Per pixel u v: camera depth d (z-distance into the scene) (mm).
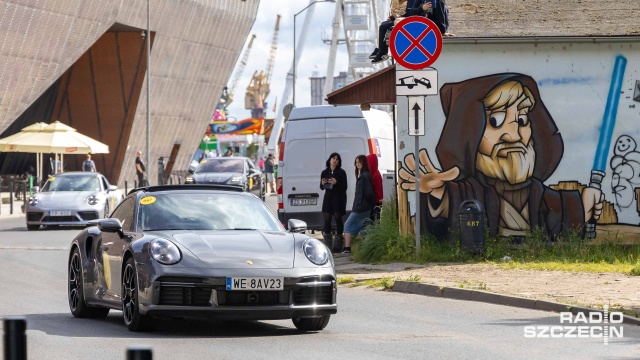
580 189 38344
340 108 47812
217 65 166125
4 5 112938
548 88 38406
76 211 60875
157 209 22875
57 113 148500
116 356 18047
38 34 119875
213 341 20109
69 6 122375
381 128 51594
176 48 152250
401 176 38375
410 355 18281
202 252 20812
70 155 148875
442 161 38438
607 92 38344
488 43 38188
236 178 81812
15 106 121000
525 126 38406
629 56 38219
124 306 21812
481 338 20453
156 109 153750
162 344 19609
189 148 169875
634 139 38312
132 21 137000
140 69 146000
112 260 22578
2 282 33125
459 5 43844
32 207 61188
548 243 38031
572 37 37844
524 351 18703
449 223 38344
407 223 38312
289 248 21406
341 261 38938
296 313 20688
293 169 47812
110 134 149000
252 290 20328
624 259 35219
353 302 27312
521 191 38375
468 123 38469
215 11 157000
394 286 30344
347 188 46469
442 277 31188
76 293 24609
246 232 22156
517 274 31297
